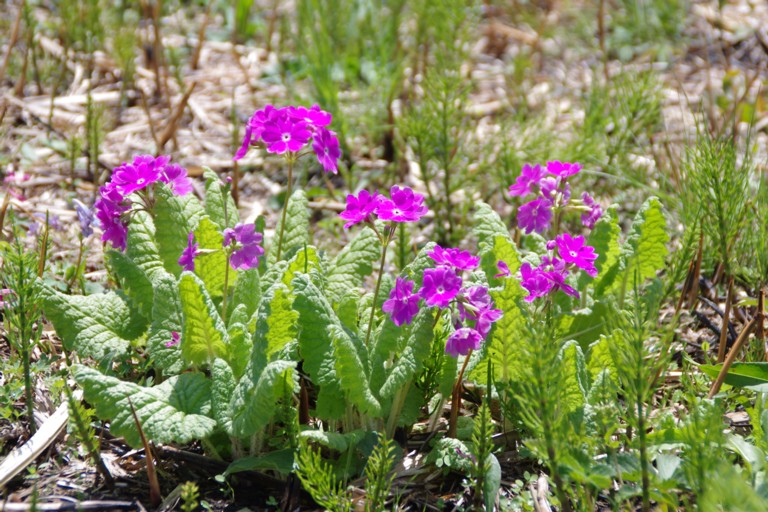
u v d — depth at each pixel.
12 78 1.67
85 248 1.32
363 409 1.05
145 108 1.49
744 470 1.01
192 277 1.06
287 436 1.07
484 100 1.71
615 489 1.07
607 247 1.17
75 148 1.43
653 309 1.04
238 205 1.44
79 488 1.06
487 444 1.06
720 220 1.22
